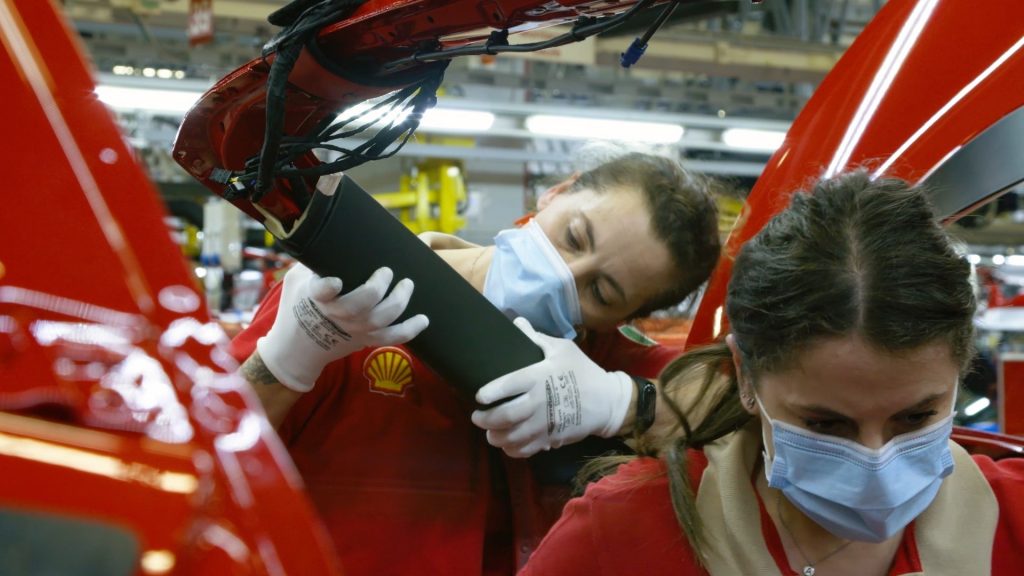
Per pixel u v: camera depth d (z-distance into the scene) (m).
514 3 0.92
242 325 3.65
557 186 1.89
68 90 0.66
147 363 0.64
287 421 1.68
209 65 5.86
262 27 5.30
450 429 1.70
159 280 0.66
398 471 1.68
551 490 1.67
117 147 0.66
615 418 1.55
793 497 0.97
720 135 5.98
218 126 1.20
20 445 0.58
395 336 1.36
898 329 0.83
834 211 0.89
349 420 1.69
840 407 0.88
